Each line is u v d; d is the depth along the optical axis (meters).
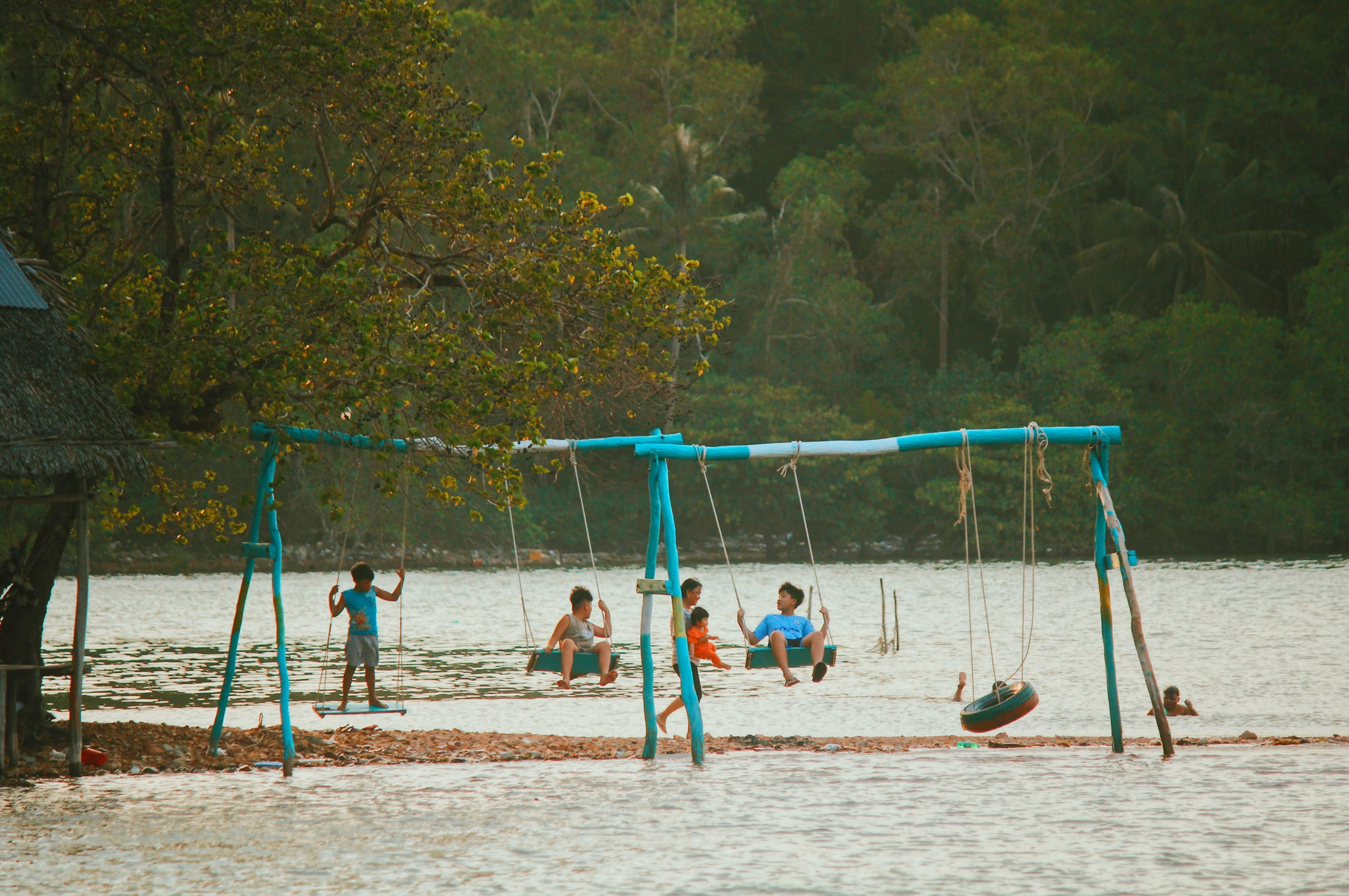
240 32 47.62
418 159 51.59
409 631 116.62
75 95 50.50
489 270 49.91
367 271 49.44
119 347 41.94
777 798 38.47
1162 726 46.28
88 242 52.09
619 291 50.31
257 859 30.81
